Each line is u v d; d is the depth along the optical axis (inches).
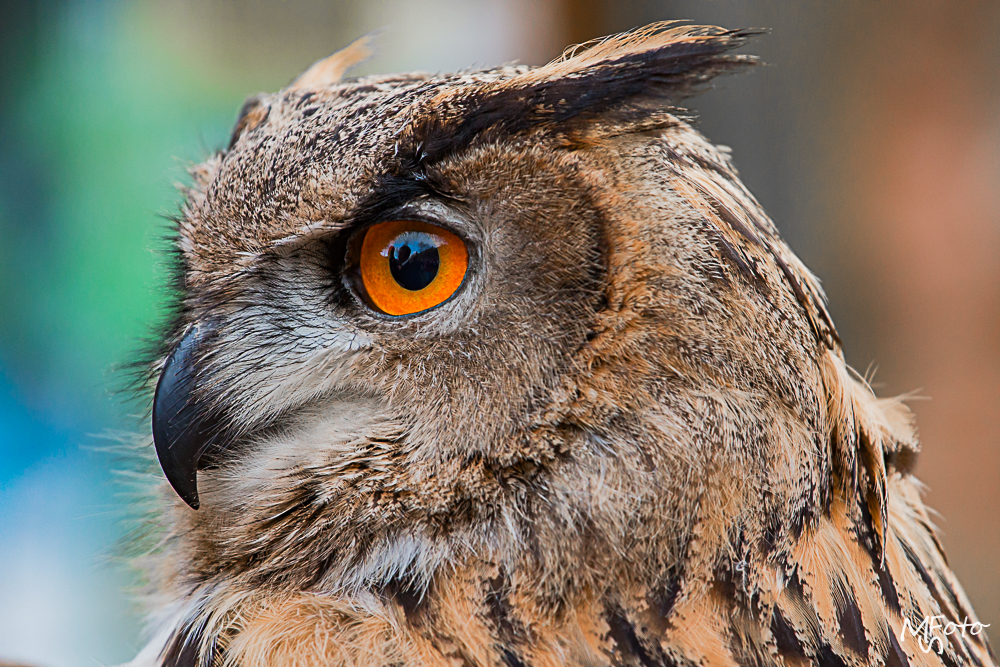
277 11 109.7
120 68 109.8
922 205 79.6
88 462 100.6
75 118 108.8
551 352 73.2
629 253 73.1
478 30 88.8
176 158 77.1
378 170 73.4
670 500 73.1
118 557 76.1
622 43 74.1
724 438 73.0
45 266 108.7
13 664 75.4
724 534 73.2
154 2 109.7
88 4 107.8
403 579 73.7
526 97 73.3
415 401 73.6
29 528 104.5
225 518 74.5
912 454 75.2
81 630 97.8
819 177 79.8
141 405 75.9
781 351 73.2
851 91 79.5
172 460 74.3
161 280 75.7
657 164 73.4
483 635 73.3
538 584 73.3
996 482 80.0
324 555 74.0
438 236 73.4
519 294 73.2
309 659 73.2
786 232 80.0
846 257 80.0
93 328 108.7
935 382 80.1
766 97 79.7
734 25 79.5
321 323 73.9
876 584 73.6
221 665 73.6
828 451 73.5
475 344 73.4
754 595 73.2
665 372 73.1
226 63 111.3
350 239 73.6
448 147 73.2
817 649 73.2
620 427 73.2
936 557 75.1
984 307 79.7
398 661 73.2
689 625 73.2
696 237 73.2
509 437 73.4
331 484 73.9
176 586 75.2
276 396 74.1
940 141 79.4
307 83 75.6
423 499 73.6
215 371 74.2
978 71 79.1
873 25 79.2
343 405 74.0
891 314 80.0
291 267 73.9
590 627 73.2
